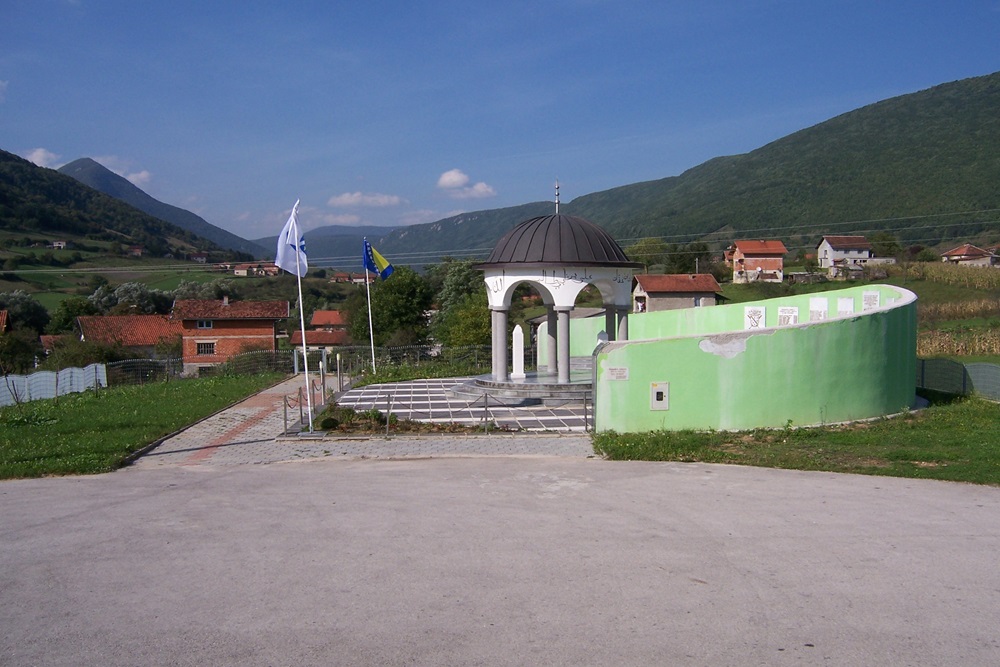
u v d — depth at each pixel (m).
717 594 6.98
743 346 15.75
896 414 17.23
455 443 15.31
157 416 19.66
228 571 7.80
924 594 6.95
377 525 9.34
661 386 15.73
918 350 34.62
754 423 15.82
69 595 7.26
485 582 7.34
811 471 12.30
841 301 23.59
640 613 6.58
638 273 84.62
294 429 17.22
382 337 61.69
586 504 10.24
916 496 10.50
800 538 8.59
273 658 5.86
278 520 9.70
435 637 6.17
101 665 5.81
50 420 19.34
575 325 31.95
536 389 21.31
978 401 19.12
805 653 5.82
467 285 67.12
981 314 42.88
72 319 64.75
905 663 5.66
